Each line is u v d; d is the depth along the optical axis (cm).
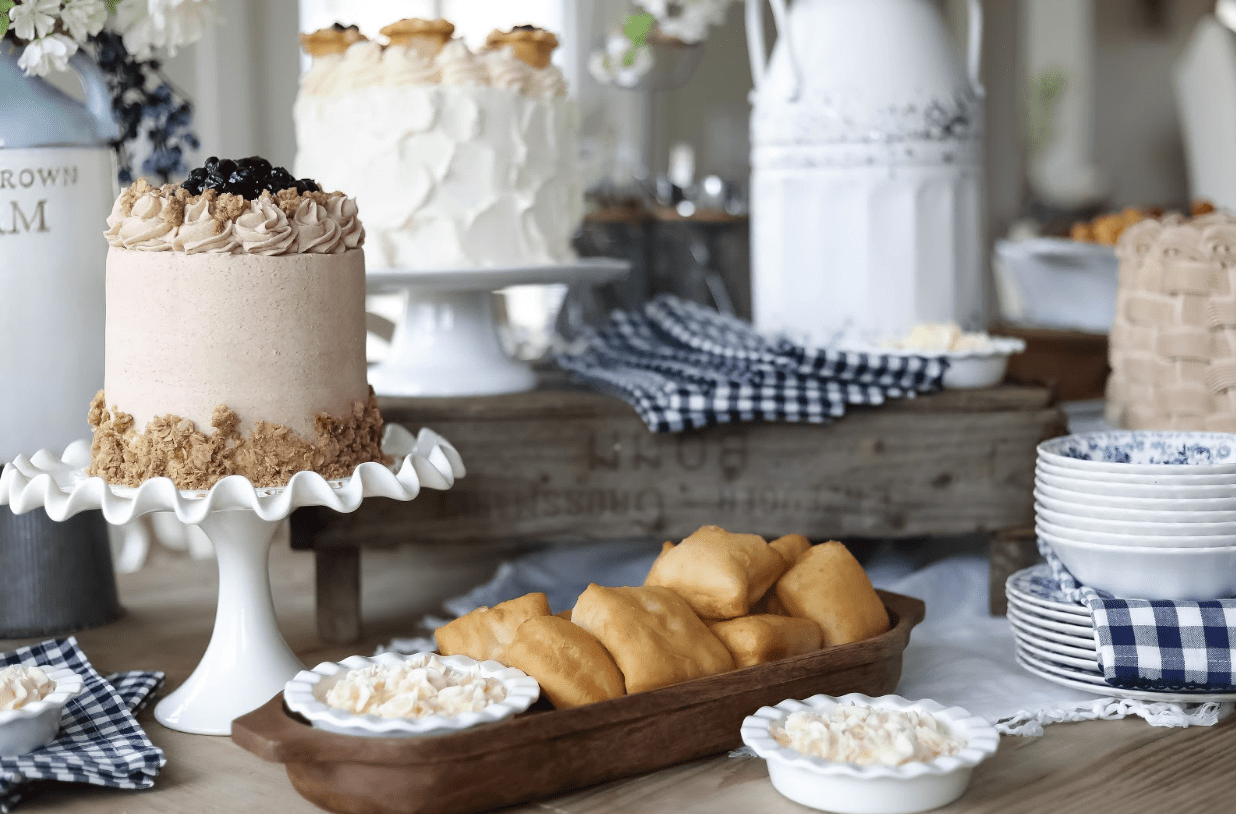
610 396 110
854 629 80
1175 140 407
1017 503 109
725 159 330
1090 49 392
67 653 88
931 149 119
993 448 109
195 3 98
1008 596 90
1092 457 90
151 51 110
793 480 108
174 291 76
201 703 82
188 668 95
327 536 100
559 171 111
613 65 190
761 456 108
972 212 125
